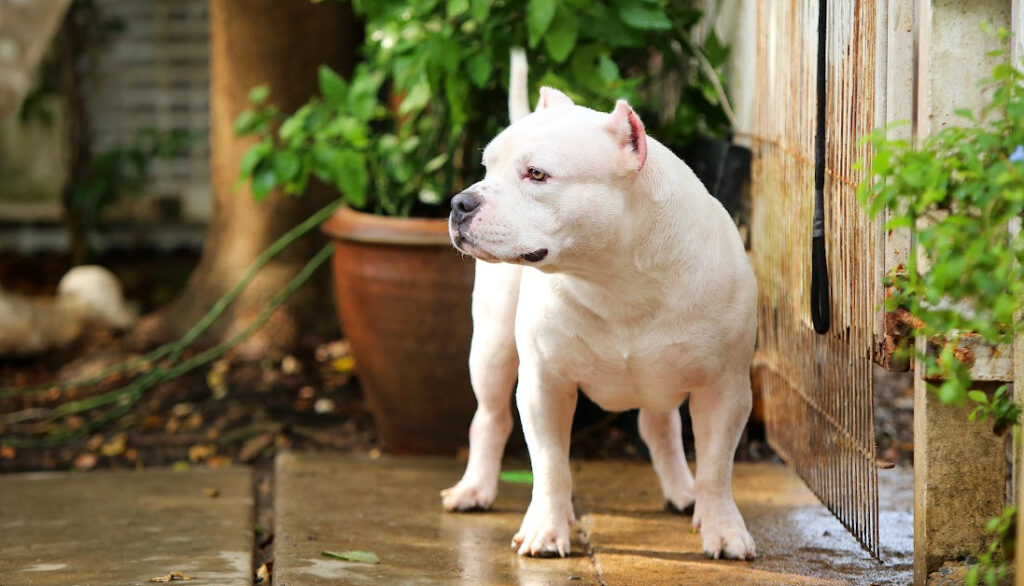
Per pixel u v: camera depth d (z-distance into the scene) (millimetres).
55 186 10000
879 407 5500
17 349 7055
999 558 3006
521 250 3066
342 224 5148
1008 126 2635
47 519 4297
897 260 3109
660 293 3305
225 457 5531
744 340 3432
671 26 4762
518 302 3725
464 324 4934
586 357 3439
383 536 3898
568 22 4652
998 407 2762
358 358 5250
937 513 3057
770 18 4277
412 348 5004
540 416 3594
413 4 5082
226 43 6820
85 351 7121
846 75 3422
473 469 4230
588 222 3096
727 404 3477
